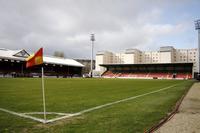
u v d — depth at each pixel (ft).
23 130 14.65
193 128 15.55
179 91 52.11
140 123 16.76
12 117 19.01
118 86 73.46
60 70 239.30
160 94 43.70
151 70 249.55
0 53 184.34
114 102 29.84
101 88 62.13
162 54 314.96
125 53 344.28
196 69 288.30
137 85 81.46
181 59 317.01
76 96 38.29
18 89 52.80
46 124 16.42
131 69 261.44
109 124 16.35
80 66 255.50
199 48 167.94
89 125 16.02
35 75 190.39
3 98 33.86
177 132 14.46
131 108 24.30
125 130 14.67
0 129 14.88
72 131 14.35
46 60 212.23
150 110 22.97
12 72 187.52
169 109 23.79
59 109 23.47
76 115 20.03
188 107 25.76
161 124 16.71
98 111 22.24
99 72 322.55
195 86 75.10
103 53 352.08
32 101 30.25
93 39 252.83
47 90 51.72
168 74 230.27
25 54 193.36
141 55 346.74
